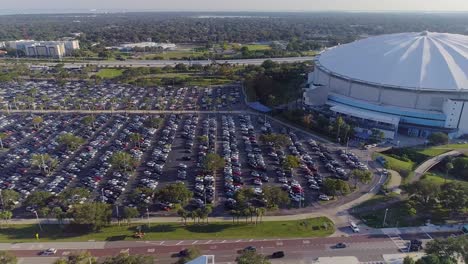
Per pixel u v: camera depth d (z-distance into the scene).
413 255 105.69
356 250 108.31
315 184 146.00
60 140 179.50
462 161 162.38
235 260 101.06
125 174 154.75
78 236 115.00
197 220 123.25
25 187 144.62
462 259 98.38
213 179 150.12
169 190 128.12
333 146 186.25
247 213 118.81
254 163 162.50
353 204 132.88
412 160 175.00
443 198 124.94
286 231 117.06
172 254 106.38
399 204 132.62
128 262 91.44
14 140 190.75
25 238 113.81
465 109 194.00
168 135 198.25
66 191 130.38
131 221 122.81
